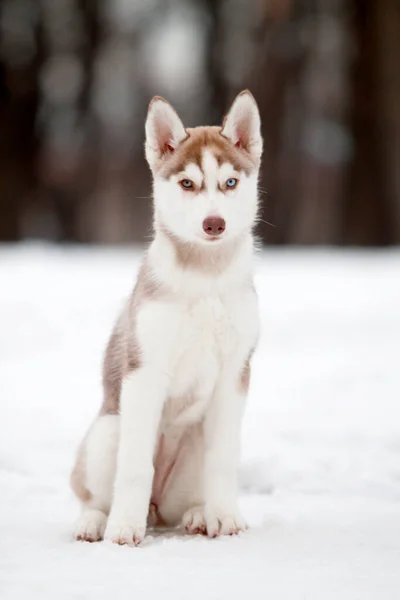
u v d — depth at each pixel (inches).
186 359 274.2
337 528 271.6
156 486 291.7
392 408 459.2
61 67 2060.8
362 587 208.4
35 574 217.6
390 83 1815.9
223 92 1991.9
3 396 491.5
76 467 288.0
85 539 266.5
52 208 1996.8
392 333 675.4
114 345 291.4
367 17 1877.5
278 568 225.5
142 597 200.1
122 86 2042.3
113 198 1962.4
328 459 373.7
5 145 2004.2
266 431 415.8
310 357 593.9
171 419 286.2
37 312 724.0
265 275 1000.9
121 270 1023.0
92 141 1991.9
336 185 1895.9
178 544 253.9
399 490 337.1
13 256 1264.8
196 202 272.7
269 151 1888.5
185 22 2030.0
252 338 278.8
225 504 275.4
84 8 2046.0
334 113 1924.2
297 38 1916.8
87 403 475.2
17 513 298.8
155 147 295.1
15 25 2047.2
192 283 269.0
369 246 1882.4
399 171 1812.3
